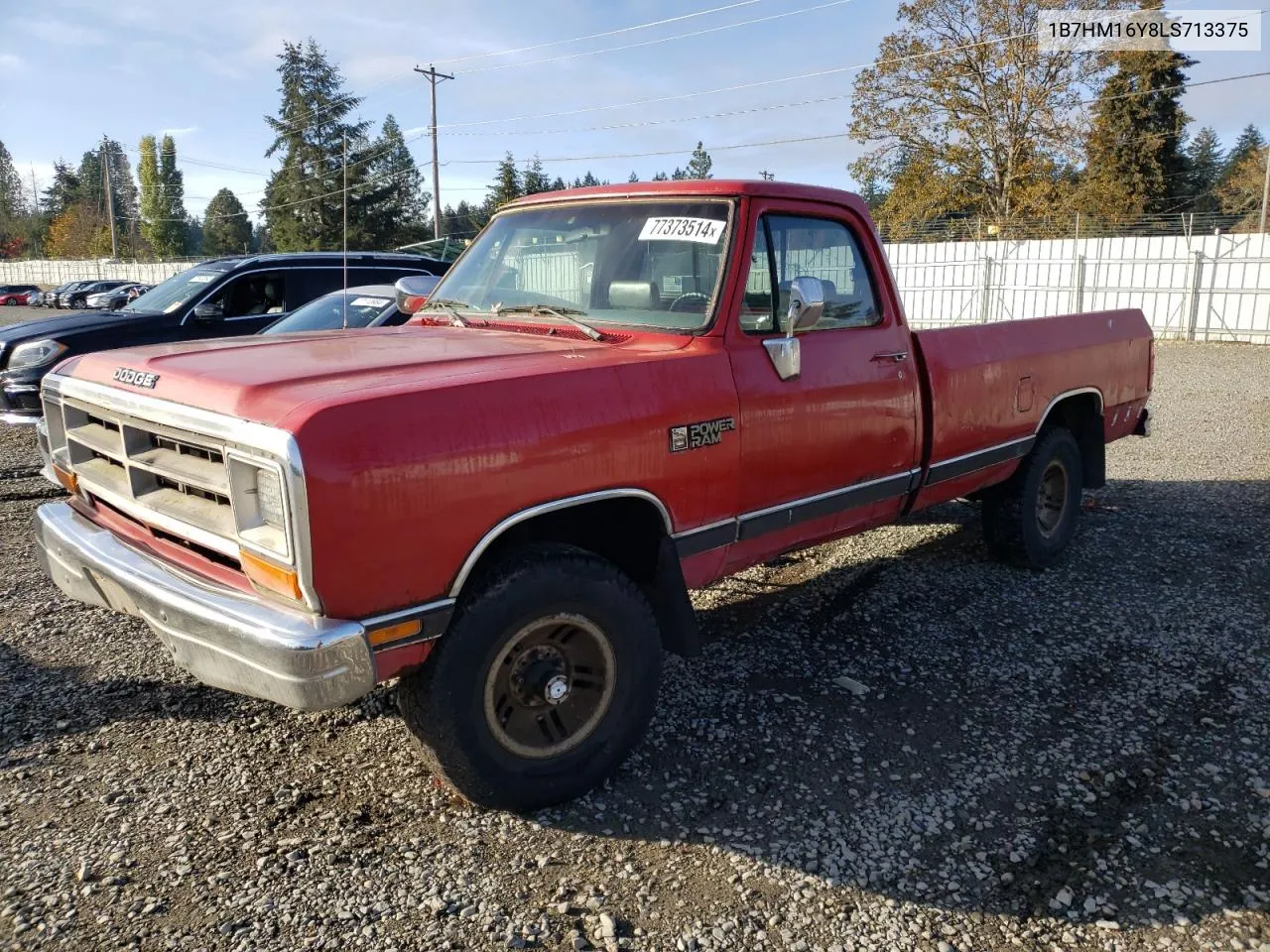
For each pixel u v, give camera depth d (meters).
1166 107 47.44
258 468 2.57
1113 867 2.88
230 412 2.66
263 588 2.65
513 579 2.90
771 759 3.51
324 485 2.45
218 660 2.70
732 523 3.56
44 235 101.31
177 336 9.18
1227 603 5.03
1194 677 4.15
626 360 3.22
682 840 3.02
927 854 2.96
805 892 2.77
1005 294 25.97
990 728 3.74
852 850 2.97
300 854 2.92
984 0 35.09
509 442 2.81
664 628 3.48
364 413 2.55
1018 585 5.35
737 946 2.55
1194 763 3.46
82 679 4.12
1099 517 6.77
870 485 4.19
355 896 2.72
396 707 3.89
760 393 3.57
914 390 4.36
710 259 3.62
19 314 37.59
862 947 2.55
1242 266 21.81
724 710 3.88
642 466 3.17
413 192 47.56
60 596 5.13
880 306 4.29
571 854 2.95
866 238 4.28
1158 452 9.23
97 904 2.67
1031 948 2.55
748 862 2.91
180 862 2.87
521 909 2.68
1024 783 3.35
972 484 4.97
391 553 2.60
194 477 2.81
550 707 3.13
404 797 3.25
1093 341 5.66
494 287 4.32
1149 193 47.75
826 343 3.93
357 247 41.91
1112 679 4.15
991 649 4.48
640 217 3.88
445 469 2.67
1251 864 2.89
